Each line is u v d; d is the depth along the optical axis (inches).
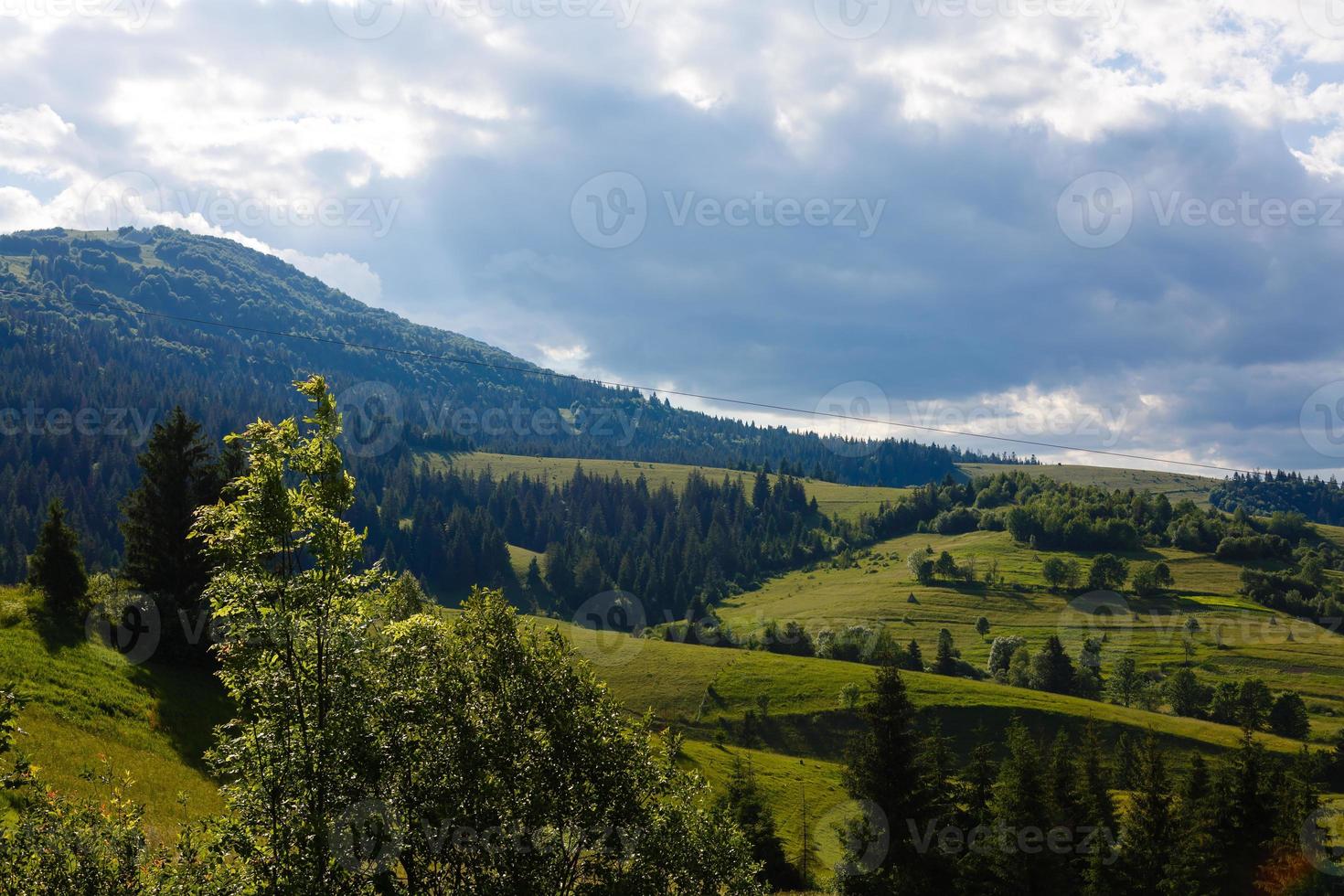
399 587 636.1
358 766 565.6
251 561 565.6
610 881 641.0
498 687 650.8
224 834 549.6
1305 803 2222.0
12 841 534.6
